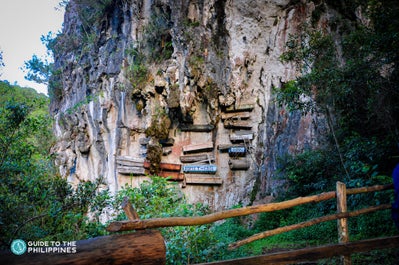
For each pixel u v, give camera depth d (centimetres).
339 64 699
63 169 1952
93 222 521
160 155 1552
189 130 1600
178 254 436
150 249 198
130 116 1709
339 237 342
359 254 420
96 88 1962
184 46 1563
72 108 2067
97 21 2120
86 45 2211
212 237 512
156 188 703
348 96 700
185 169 1525
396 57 540
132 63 1730
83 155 1934
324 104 736
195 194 1514
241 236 846
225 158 1534
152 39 1708
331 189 776
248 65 1505
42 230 421
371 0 599
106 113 1814
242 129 1532
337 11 1263
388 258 387
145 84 1638
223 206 1472
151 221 229
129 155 1686
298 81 710
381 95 605
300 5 1365
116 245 193
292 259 290
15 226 395
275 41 1430
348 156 692
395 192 318
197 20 1573
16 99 486
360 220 554
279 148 1255
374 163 657
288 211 898
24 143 481
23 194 431
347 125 855
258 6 1465
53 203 446
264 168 1341
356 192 352
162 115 1596
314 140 1084
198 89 1553
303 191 952
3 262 166
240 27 1502
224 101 1520
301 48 739
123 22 1961
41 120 498
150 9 1752
